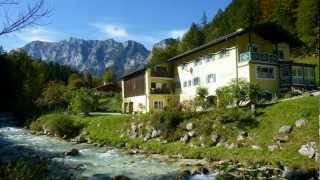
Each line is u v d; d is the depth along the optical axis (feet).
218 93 140.67
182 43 411.54
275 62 157.79
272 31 162.09
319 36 259.80
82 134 165.89
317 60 237.45
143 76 203.51
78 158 109.91
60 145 143.33
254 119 113.09
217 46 169.99
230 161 95.50
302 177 74.90
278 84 157.58
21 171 53.78
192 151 110.32
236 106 128.16
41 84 321.11
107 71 434.71
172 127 130.21
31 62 367.86
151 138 133.28
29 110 251.39
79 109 204.03
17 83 296.92
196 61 184.14
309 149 86.69
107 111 237.45
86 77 412.36
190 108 149.59
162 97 200.13
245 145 103.50
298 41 173.27
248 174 79.25
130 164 99.04
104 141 146.20
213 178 79.05
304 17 279.90
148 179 80.33
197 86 182.19
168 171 88.28
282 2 328.49
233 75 158.51
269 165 86.89
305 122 98.07
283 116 107.45
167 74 204.03
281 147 94.58
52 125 178.50
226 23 381.60
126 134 146.51
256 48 162.61
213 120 120.98
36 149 129.80
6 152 117.91
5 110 285.23
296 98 120.67
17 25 25.43
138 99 208.03
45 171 78.48
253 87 127.44
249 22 335.88
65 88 299.38
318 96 114.62
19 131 197.57
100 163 100.83
